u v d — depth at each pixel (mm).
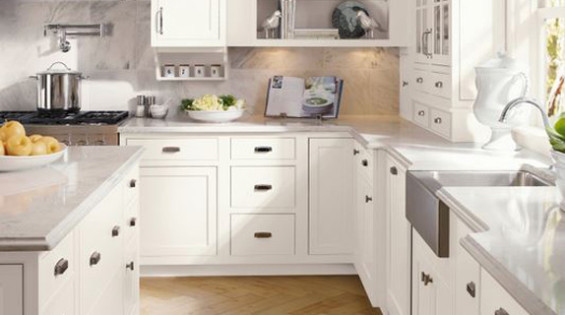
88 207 2420
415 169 3303
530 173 3217
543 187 2703
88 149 3617
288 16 5227
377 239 4191
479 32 4070
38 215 2217
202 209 4938
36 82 5441
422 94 4812
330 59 5531
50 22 5426
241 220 4961
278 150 4922
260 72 5516
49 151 3047
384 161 4148
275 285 4844
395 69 5551
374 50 5543
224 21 5105
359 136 4508
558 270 1719
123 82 5484
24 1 5391
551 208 2355
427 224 2869
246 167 4918
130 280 3443
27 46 5426
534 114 3949
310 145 4926
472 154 3637
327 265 5070
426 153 3676
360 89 5535
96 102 5488
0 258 1981
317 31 5270
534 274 1690
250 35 5199
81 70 5465
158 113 5309
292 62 5520
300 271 5078
